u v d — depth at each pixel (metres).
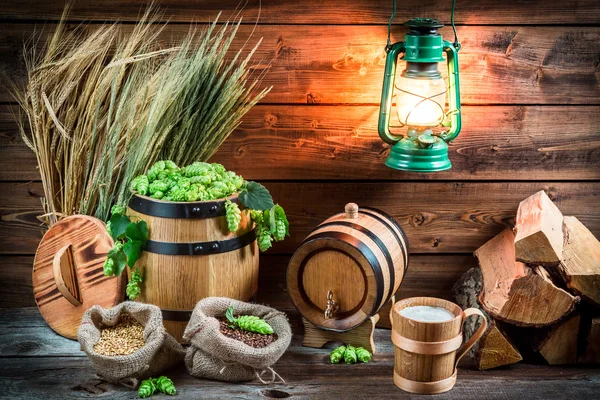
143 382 1.94
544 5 2.13
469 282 2.18
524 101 2.18
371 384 1.97
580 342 2.04
